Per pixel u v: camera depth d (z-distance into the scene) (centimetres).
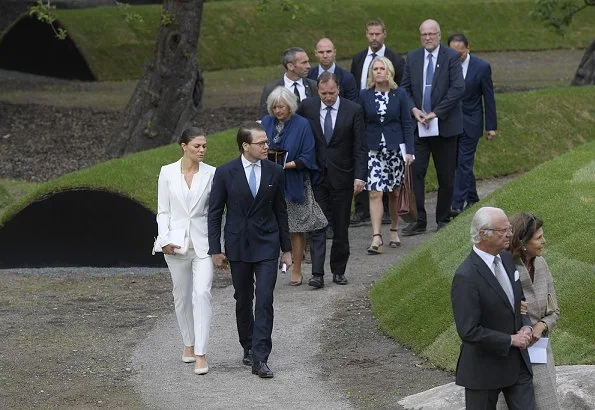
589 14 11119
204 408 2373
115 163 4122
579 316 2541
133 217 3897
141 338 2958
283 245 2619
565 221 2966
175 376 2619
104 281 3678
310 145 3178
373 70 3653
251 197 2561
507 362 1850
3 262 4041
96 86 8938
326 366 2666
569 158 3716
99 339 2953
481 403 1862
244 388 2509
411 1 11019
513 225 1920
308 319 3059
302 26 10394
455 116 3900
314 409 2344
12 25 9506
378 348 2789
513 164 5391
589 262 2705
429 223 4228
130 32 9788
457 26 10688
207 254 2619
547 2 6725
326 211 3319
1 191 5094
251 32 10212
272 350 2809
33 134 6750
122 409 2384
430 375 2547
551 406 1891
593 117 6009
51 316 3209
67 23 9531
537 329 1898
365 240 3981
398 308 2967
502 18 10881
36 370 2678
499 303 1831
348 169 3284
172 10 5703
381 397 2403
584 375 2212
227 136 4681
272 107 3139
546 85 8081
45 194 3975
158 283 3622
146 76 5762
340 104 3256
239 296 2636
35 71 9612
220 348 2848
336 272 3391
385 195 4197
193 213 2612
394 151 3697
